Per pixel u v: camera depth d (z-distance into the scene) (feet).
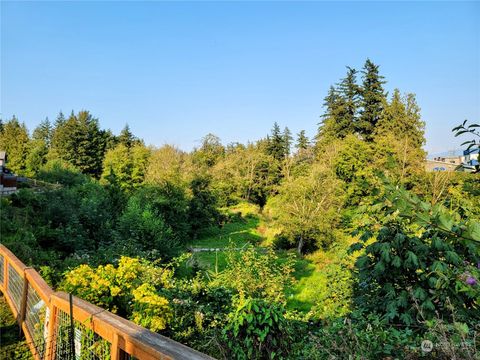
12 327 16.22
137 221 57.72
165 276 21.17
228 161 161.58
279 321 11.23
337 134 157.48
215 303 19.89
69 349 10.03
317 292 31.14
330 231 74.64
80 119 217.15
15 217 53.16
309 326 18.15
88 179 158.30
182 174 109.40
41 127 274.36
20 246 35.88
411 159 106.83
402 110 142.51
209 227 113.80
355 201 96.43
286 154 181.78
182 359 5.55
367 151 118.11
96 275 18.53
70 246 45.80
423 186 83.05
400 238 13.14
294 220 77.56
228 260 34.96
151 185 91.66
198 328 16.37
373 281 14.94
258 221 128.67
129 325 7.85
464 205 11.12
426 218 5.64
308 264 61.11
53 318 11.34
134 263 19.77
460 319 10.69
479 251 5.57
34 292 14.39
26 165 183.83
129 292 18.15
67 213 55.67
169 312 15.81
